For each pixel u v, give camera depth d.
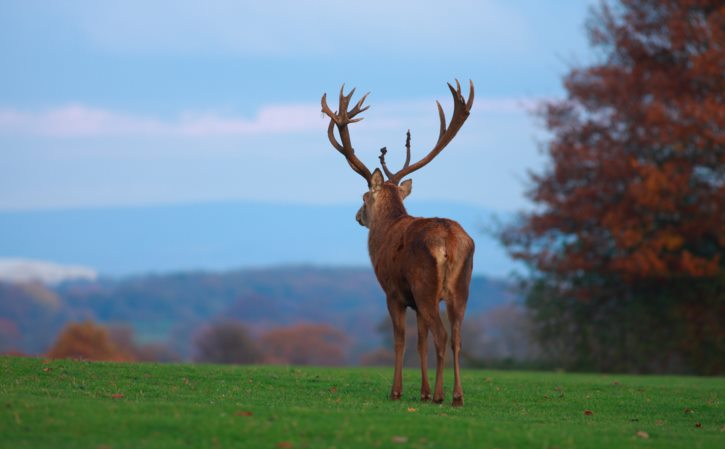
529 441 37.44
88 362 64.94
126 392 50.38
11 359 63.28
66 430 35.97
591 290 136.12
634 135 132.12
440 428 38.78
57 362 62.97
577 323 142.12
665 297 135.00
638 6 136.50
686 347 133.38
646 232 128.38
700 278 130.25
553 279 139.88
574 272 136.00
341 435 36.84
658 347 135.75
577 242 135.25
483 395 57.59
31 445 33.94
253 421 38.47
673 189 121.75
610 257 135.38
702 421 50.09
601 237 135.00
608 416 50.84
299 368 79.56
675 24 129.12
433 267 47.12
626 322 136.62
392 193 53.62
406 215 52.12
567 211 132.25
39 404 40.12
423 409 46.34
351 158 56.16
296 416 40.28
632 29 136.75
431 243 47.31
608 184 131.62
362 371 74.56
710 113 119.50
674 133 122.62
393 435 37.28
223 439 35.72
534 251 137.62
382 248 51.22
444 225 48.03
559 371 117.88
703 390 66.94
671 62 138.62
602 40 139.62
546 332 143.25
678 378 92.19
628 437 40.19
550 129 138.50
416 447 35.75
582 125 137.50
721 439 41.06
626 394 61.75
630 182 128.12
